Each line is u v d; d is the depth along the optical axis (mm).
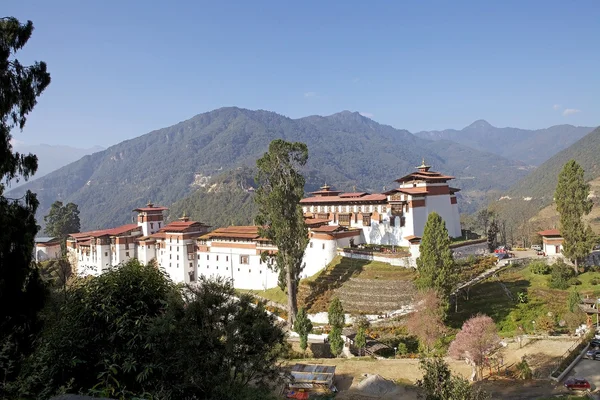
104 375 24531
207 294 25547
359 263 94500
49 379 22922
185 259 117312
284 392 46812
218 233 114438
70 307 26188
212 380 23859
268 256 98938
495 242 109125
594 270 82750
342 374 55562
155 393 23156
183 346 23766
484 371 53625
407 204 96188
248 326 25828
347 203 108750
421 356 61219
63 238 164125
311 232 102750
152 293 26938
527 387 47344
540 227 153750
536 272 85188
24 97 26750
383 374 54938
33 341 25844
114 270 28047
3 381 21234
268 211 81375
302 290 92188
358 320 75625
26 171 27828
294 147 81062
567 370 49875
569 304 67188
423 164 106500
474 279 84500
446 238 69812
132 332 24719
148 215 139625
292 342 71125
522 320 70000
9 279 25672
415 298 70875
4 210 25859
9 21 26344
